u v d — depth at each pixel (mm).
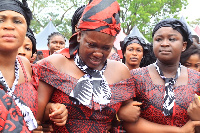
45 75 1549
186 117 1787
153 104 1796
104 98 1551
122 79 1714
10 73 1367
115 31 1471
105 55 1506
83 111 1534
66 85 1534
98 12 1427
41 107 1529
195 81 1852
